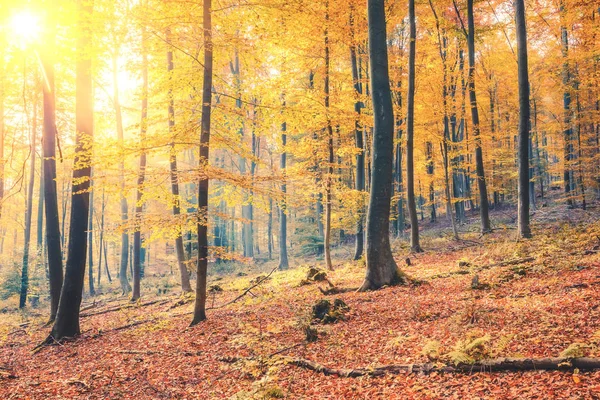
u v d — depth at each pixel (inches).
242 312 433.7
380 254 435.2
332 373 235.5
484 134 729.6
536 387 167.5
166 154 424.2
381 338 278.4
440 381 195.2
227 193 451.5
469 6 705.0
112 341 401.4
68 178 451.2
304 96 573.6
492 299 320.5
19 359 381.1
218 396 239.3
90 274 1043.3
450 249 639.8
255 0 397.7
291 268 1004.6
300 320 316.2
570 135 883.4
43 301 983.6
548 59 808.9
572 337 210.1
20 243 1720.0
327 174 592.4
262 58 438.0
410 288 404.5
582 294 279.9
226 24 392.5
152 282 1013.2
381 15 437.7
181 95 478.3
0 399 269.1
